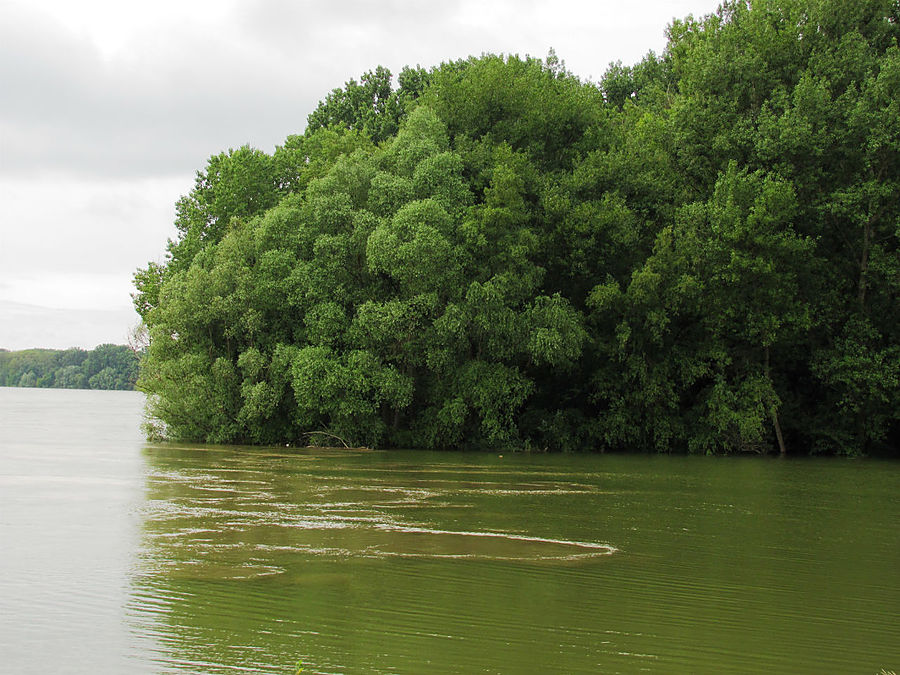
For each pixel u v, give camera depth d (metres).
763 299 41.16
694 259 40.72
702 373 42.75
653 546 17.88
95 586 13.77
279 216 43.81
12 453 38.31
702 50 46.12
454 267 40.62
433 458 37.97
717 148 43.03
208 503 23.08
